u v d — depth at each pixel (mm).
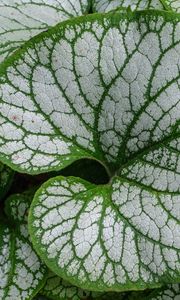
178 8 421
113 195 378
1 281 390
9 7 434
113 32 361
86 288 352
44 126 371
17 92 365
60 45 362
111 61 365
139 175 378
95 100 373
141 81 365
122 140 381
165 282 357
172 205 364
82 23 359
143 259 360
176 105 363
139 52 361
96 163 431
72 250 356
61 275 352
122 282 355
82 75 367
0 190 427
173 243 358
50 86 368
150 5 436
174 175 366
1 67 361
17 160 363
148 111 369
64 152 375
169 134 368
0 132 363
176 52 357
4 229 412
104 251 360
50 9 442
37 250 351
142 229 365
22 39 424
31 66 364
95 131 380
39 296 427
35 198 358
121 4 444
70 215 363
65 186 368
